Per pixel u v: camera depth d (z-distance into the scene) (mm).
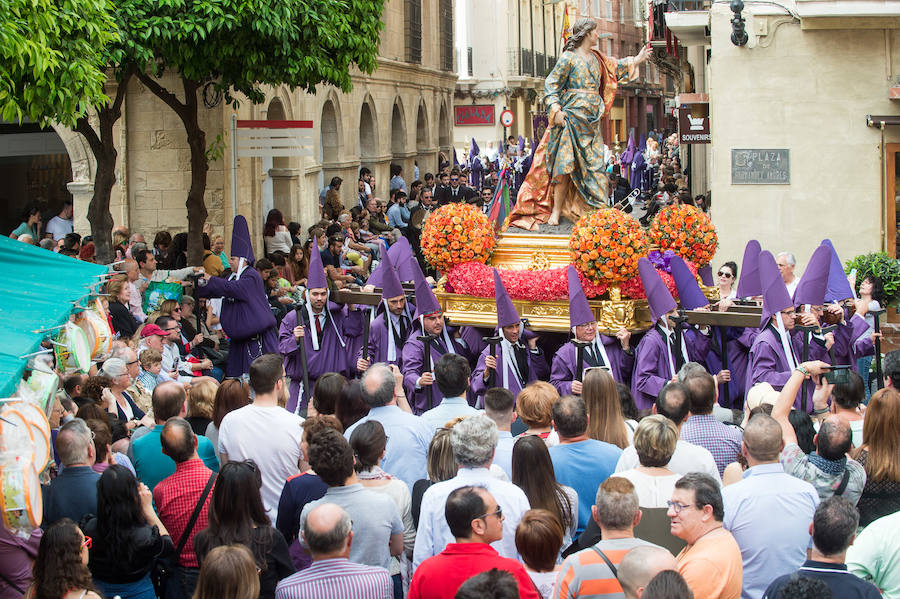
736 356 11969
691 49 30672
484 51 54375
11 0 11109
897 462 7316
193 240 18797
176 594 7176
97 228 17062
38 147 23438
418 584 5793
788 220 18391
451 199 30141
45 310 8344
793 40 17984
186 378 13156
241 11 16531
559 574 5770
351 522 6535
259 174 24422
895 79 17812
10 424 6328
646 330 12961
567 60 14844
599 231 12555
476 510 5812
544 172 14992
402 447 8102
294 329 12328
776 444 6621
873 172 18078
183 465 7363
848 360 12188
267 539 6613
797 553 6520
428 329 11805
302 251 19875
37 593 6055
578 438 7387
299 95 27438
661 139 61531
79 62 12891
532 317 13266
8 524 6141
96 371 10836
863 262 15703
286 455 8203
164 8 16625
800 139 18203
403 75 38719
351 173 32500
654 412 9078
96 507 7219
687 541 6102
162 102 22000
